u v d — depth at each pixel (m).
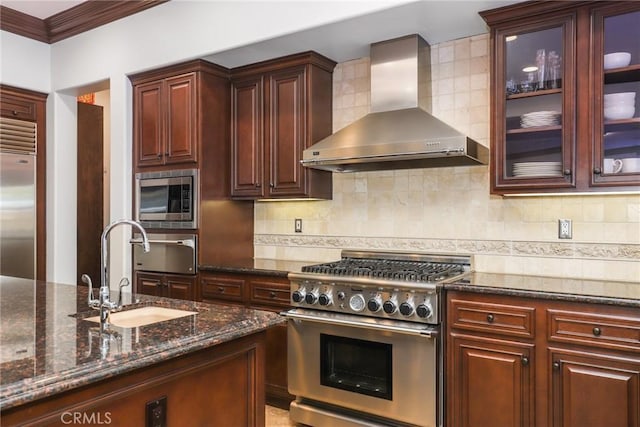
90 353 1.25
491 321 2.30
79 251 4.70
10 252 4.18
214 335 1.48
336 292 2.69
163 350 1.32
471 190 3.04
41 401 1.07
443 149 2.56
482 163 2.94
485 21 2.67
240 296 3.20
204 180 3.49
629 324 1.99
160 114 3.67
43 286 2.54
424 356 2.44
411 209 3.25
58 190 4.40
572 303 2.12
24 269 4.27
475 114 3.03
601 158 2.36
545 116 2.52
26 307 1.93
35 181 4.36
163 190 3.64
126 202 3.83
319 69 3.44
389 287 2.50
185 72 3.54
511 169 2.62
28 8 3.95
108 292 1.64
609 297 2.04
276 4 3.03
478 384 2.34
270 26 3.05
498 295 2.29
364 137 2.87
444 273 2.65
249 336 1.65
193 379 1.46
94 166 4.91
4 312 1.82
